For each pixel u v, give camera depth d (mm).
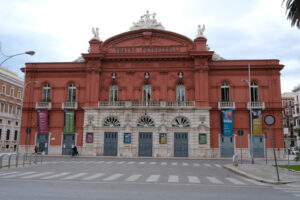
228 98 37375
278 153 35312
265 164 24219
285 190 11312
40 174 15500
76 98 38781
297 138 74375
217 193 10188
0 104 53250
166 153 35344
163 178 14555
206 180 14242
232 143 36031
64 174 15602
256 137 35969
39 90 39688
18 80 59594
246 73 37375
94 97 37625
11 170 17672
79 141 37625
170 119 36219
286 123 79125
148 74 38406
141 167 20953
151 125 36469
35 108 39000
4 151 54562
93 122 36875
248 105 36156
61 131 38250
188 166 22672
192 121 35844
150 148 35969
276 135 35844
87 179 13594
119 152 35875
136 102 36969
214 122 36562
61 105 38781
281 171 18312
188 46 38750
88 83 38250
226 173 18078
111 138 36719
